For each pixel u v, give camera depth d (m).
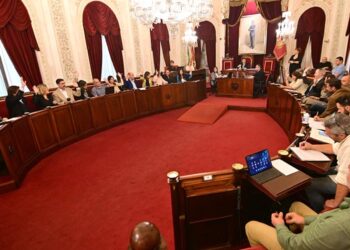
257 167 1.78
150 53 8.60
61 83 5.25
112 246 2.15
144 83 7.18
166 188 3.03
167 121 6.00
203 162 3.69
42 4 5.66
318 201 1.96
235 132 4.95
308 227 1.17
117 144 4.58
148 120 6.16
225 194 1.76
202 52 10.24
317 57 8.36
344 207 1.12
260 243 1.51
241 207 1.84
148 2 3.99
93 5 6.64
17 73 5.57
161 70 9.34
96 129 5.25
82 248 2.14
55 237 2.28
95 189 3.06
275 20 8.52
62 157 4.07
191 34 8.19
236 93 8.02
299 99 4.15
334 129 1.78
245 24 9.38
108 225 2.41
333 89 3.94
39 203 2.81
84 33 6.62
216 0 9.51
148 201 2.77
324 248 1.04
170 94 7.03
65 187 3.13
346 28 7.47
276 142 4.31
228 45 9.92
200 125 5.55
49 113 4.20
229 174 1.75
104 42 7.34
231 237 1.95
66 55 6.26
